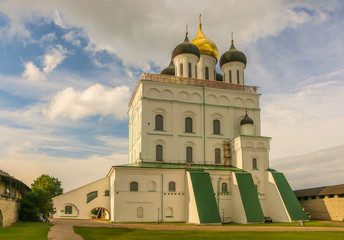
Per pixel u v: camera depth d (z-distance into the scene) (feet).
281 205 168.45
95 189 191.31
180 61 214.07
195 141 189.57
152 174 164.04
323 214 185.06
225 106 199.82
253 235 100.78
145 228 123.24
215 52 236.22
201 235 101.14
